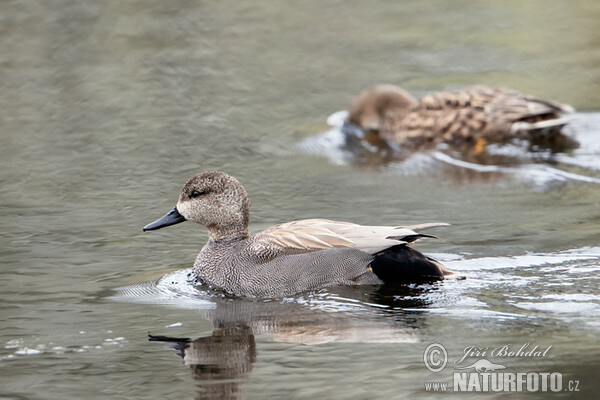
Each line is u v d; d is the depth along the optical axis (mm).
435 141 19250
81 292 11641
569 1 28188
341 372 9055
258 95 22203
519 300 10773
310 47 25406
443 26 26734
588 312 10312
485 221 14258
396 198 15820
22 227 14352
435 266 11562
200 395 8688
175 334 10211
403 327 10148
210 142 19250
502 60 23875
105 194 16094
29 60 24219
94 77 23141
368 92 20438
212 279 12070
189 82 22938
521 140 18859
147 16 27906
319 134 19938
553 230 13586
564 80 22219
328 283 11523
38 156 18297
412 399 8477
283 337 10023
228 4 28906
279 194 16188
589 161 17438
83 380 9062
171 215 12703
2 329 10383
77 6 28266
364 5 28812
